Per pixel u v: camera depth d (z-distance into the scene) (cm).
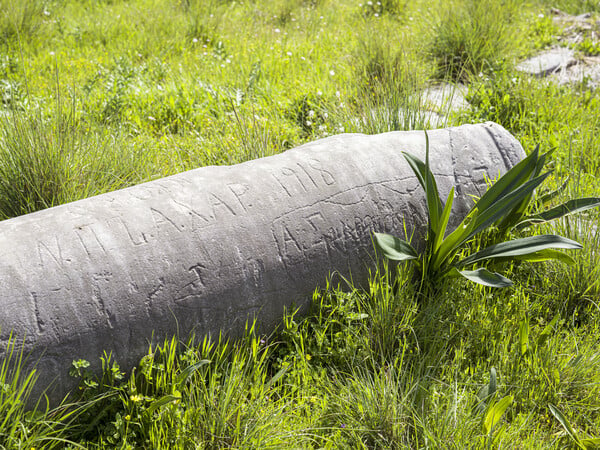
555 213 308
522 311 280
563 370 251
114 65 612
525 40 669
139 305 222
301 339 253
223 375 238
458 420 223
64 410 216
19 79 551
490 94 514
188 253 233
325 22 785
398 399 232
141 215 236
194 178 258
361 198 273
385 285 277
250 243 245
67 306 211
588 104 531
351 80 535
